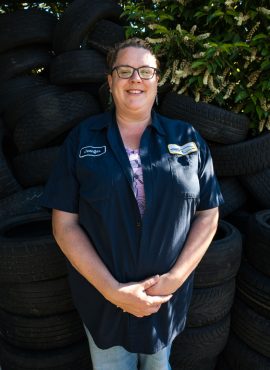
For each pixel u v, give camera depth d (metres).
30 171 2.95
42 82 3.62
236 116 2.62
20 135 2.97
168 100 2.68
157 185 1.46
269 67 2.62
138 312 1.47
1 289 2.15
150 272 1.52
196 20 2.78
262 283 2.12
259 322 2.13
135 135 1.56
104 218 1.45
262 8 2.51
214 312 2.13
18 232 2.43
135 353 1.74
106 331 1.60
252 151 2.63
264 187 2.77
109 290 1.45
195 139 1.59
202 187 1.59
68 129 2.96
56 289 2.09
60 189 1.54
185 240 1.57
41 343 2.17
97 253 1.52
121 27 3.21
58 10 4.34
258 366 2.14
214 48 2.51
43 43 3.66
